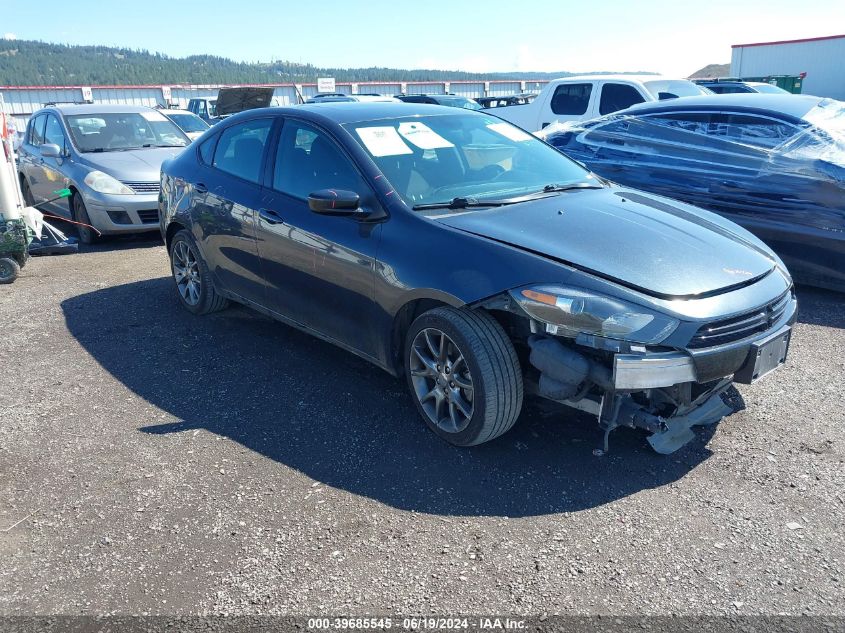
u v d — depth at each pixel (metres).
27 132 9.92
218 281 5.01
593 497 2.99
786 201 5.63
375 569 2.56
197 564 2.61
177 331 5.19
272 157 4.41
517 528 2.78
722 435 3.48
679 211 3.90
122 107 9.55
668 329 2.85
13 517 2.94
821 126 5.73
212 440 3.55
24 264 6.86
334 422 3.71
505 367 3.13
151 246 8.38
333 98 23.03
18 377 4.41
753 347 3.03
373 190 3.67
